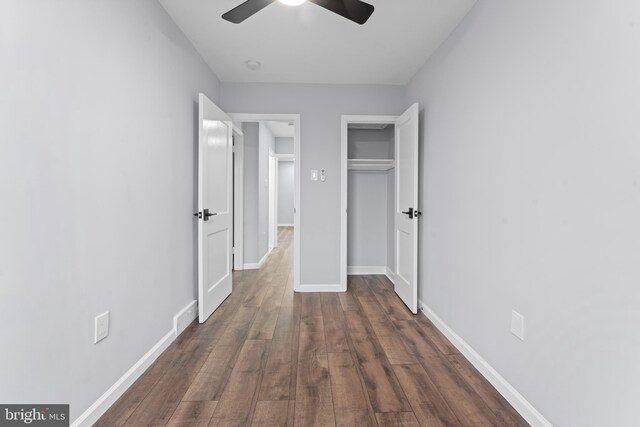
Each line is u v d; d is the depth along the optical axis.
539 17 1.38
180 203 2.31
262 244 4.93
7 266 1.02
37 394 1.13
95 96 1.40
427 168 2.72
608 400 1.07
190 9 2.06
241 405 1.53
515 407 1.52
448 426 1.40
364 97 3.38
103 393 1.48
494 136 1.73
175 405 1.53
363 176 4.17
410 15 2.10
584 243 1.16
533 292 1.42
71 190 1.27
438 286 2.48
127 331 1.67
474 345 1.93
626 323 1.00
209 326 2.47
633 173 0.98
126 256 1.65
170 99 2.14
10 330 1.03
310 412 1.48
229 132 3.19
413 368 1.88
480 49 1.88
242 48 2.59
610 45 1.05
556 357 1.29
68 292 1.26
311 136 3.36
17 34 1.03
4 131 1.00
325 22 2.22
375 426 1.39
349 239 4.19
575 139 1.19
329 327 2.47
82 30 1.32
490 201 1.77
